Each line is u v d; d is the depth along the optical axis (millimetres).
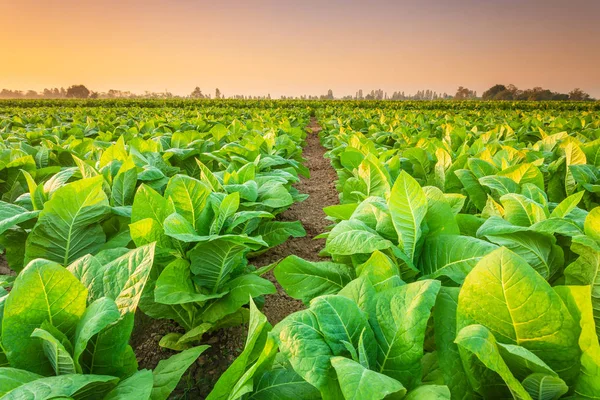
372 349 1451
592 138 7656
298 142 10828
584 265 1825
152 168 4285
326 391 1244
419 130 11156
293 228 4082
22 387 1257
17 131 9922
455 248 2031
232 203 2666
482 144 5441
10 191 4449
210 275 2547
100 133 8508
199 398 2400
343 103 39438
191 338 2678
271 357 1548
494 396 1343
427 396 1176
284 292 3688
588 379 1160
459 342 1139
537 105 33906
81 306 1595
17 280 1492
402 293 1497
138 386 1407
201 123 11539
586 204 3402
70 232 2852
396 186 2070
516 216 2416
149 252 1821
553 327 1186
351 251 2086
